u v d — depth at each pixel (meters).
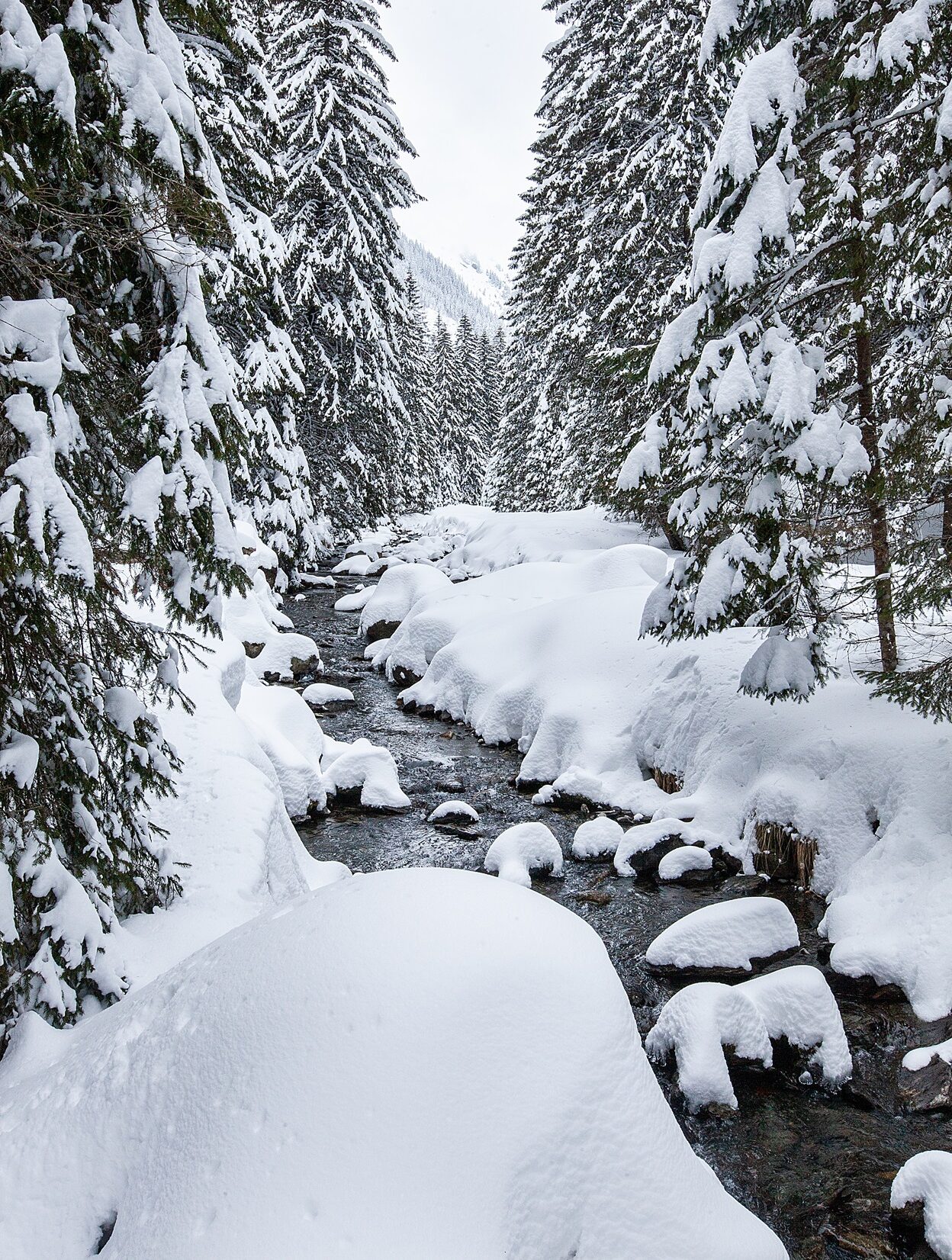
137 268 4.57
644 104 18.58
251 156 15.10
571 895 7.86
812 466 7.02
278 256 16.42
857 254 7.52
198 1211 2.18
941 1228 3.78
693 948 6.36
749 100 7.20
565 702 11.27
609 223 19.94
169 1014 2.83
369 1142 2.15
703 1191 2.48
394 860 8.65
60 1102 2.76
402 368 28.69
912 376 7.54
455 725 13.52
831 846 7.28
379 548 29.62
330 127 22.75
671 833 8.30
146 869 4.95
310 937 2.72
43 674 4.20
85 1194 2.46
